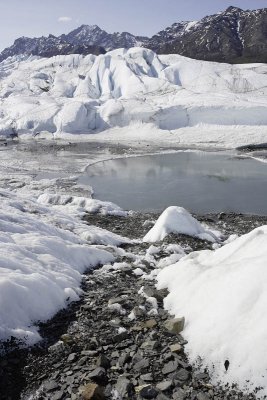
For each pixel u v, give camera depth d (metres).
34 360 6.97
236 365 6.11
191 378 6.34
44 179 39.66
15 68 164.88
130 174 43.19
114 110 86.88
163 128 84.50
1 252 9.82
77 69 136.62
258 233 9.50
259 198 31.89
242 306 6.77
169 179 40.38
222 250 9.98
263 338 6.06
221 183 38.03
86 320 8.37
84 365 6.83
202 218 24.95
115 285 10.52
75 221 19.55
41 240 11.89
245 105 81.19
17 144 73.75
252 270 7.27
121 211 25.61
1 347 6.99
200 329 7.08
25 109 93.19
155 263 13.21
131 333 7.80
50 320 8.23
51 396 6.11
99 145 71.38
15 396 6.19
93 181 39.50
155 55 123.75
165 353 6.98
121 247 16.09
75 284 10.15
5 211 14.79
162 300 9.07
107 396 6.09
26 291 8.16
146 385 6.19
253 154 57.84
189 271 9.47
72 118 86.25
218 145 68.19
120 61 119.62
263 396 5.64
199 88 108.25
